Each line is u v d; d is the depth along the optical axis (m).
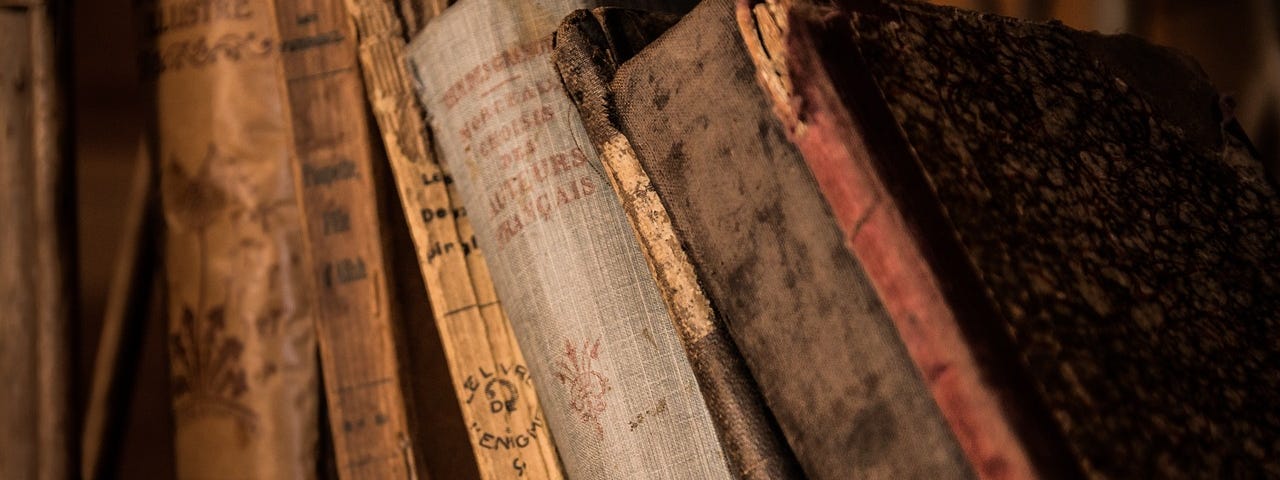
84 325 0.51
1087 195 0.29
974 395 0.25
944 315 0.25
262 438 0.41
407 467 0.37
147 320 0.45
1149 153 0.31
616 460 0.31
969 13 0.30
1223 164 0.33
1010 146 0.28
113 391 0.44
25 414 0.40
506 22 0.34
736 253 0.29
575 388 0.32
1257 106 0.41
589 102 0.31
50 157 0.41
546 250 0.33
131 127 0.53
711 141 0.29
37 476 0.40
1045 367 0.25
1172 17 0.42
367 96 0.38
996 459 0.25
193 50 0.43
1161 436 0.25
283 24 0.39
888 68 0.27
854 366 0.27
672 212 0.30
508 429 0.35
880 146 0.26
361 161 0.39
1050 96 0.30
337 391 0.37
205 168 0.42
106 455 0.44
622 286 0.32
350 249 0.38
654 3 0.36
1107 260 0.28
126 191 0.53
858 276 0.27
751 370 0.29
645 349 0.32
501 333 0.35
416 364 0.39
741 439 0.28
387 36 0.37
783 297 0.28
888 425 0.27
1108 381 0.25
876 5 0.28
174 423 0.42
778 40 0.27
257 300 0.41
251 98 0.42
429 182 0.36
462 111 0.35
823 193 0.27
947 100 0.28
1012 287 0.26
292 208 0.42
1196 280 0.29
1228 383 0.27
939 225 0.26
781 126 0.28
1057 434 0.24
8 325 0.40
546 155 0.33
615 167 0.30
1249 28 0.41
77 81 0.52
